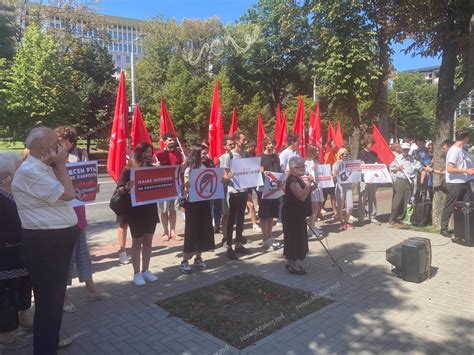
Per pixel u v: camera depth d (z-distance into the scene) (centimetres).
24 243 325
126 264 624
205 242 586
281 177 698
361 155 974
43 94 2344
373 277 562
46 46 2391
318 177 802
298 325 415
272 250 701
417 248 534
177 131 3045
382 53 1284
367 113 1352
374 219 938
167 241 771
